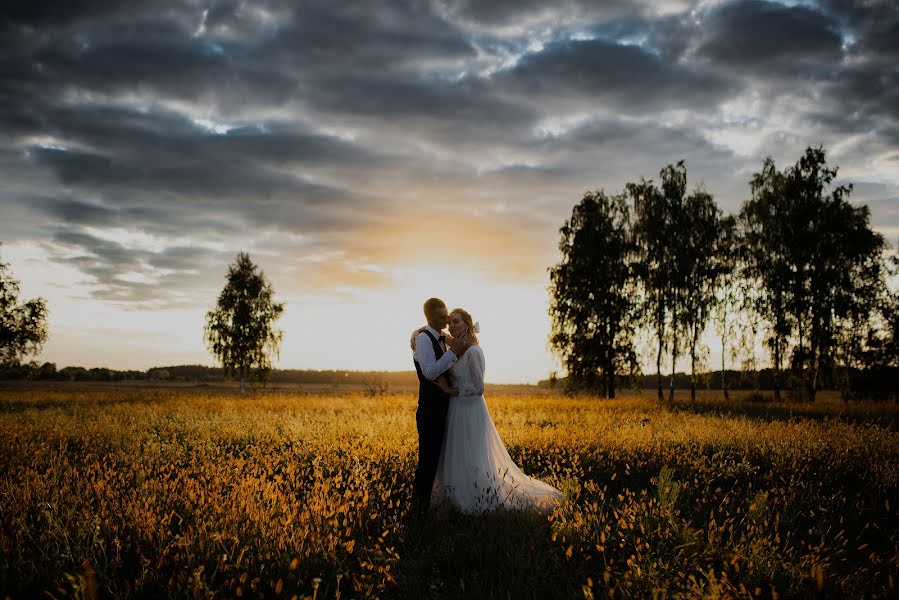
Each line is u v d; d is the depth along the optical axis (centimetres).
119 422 1191
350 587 352
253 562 350
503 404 2027
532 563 373
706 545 398
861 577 356
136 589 320
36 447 823
